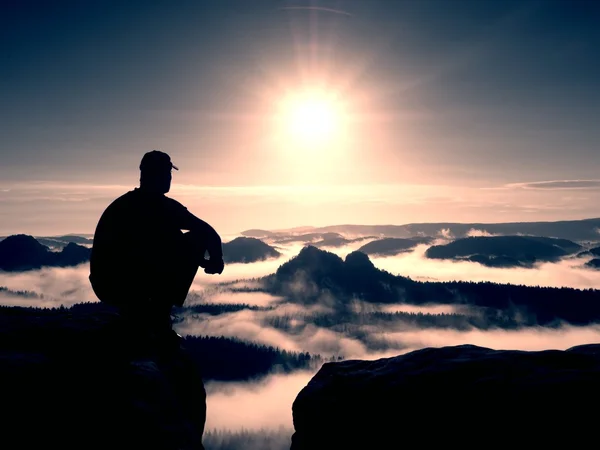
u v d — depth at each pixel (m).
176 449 3.91
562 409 3.87
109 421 3.81
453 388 4.52
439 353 5.13
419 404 4.57
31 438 3.50
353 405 4.96
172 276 5.01
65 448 3.50
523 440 3.85
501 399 4.18
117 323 5.02
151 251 4.89
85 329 5.19
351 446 4.73
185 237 5.13
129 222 4.91
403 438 4.46
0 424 3.54
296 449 5.25
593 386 3.96
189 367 5.52
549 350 4.64
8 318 5.52
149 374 4.48
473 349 5.09
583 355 4.45
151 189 5.12
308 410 5.25
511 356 4.71
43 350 4.67
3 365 4.18
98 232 4.93
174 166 5.30
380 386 4.96
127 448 3.66
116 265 4.85
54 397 3.92
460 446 4.11
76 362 4.45
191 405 5.47
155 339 5.14
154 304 5.09
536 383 4.18
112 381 4.25
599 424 3.68
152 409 4.10
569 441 3.68
